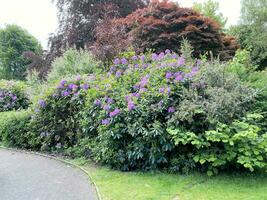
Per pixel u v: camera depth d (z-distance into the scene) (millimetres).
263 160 5250
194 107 5488
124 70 7402
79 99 7074
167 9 12680
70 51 11805
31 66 17578
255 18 27969
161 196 4422
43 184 5273
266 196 4273
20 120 8438
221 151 5285
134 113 5762
